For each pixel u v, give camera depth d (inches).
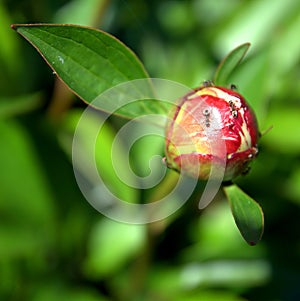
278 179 18.4
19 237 17.4
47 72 18.8
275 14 19.1
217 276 17.8
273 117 18.2
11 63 18.1
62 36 12.7
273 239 18.3
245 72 15.9
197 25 19.7
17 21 18.5
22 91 18.3
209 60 19.0
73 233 17.8
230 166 13.1
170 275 17.7
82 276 17.9
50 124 17.4
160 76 18.8
